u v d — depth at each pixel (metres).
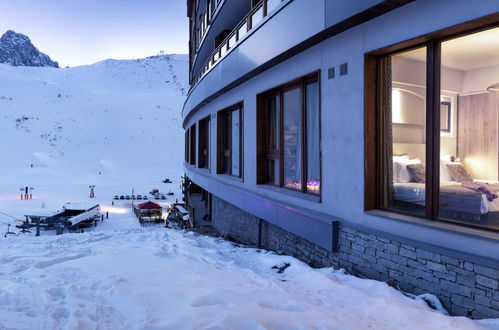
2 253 5.26
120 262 4.23
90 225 31.20
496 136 3.75
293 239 6.04
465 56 3.78
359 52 4.36
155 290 3.10
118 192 52.44
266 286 3.66
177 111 109.50
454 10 3.22
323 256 5.08
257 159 7.62
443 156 3.77
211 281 3.58
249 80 7.95
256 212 7.29
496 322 2.79
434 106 3.65
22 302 2.83
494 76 3.74
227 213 10.24
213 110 11.45
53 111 101.50
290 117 6.61
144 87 175.00
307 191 6.04
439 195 3.69
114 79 187.50
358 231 4.34
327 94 4.98
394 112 4.26
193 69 18.66
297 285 4.03
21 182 58.94
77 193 50.16
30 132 87.88
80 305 2.77
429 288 3.44
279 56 5.94
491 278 2.92
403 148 4.18
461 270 3.16
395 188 4.30
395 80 4.23
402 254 3.74
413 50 3.98
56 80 181.50
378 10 3.87
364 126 4.29
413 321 2.78
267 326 2.40
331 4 4.38
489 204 3.40
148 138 92.00
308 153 6.01
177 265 4.22
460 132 3.86
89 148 84.50
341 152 4.70
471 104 3.84
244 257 5.70
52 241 6.61
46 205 39.25
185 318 2.46
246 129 8.22
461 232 3.18
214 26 11.72
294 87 6.42
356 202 4.43
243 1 9.39
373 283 3.80
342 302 3.35
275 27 5.95
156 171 76.19
